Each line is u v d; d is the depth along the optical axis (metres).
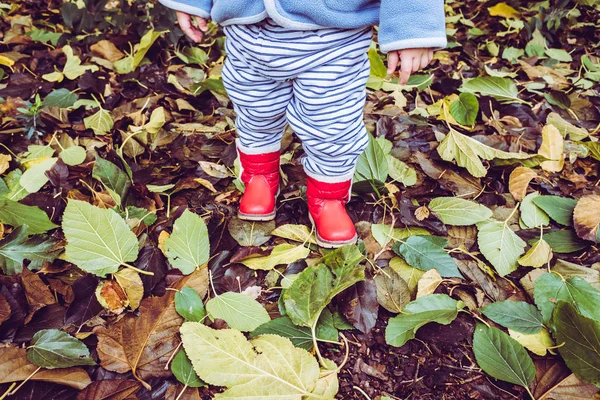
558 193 1.50
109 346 1.02
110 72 2.03
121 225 1.20
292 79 1.11
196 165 1.56
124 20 2.25
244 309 1.09
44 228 1.26
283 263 1.23
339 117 1.08
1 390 0.95
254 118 1.21
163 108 1.72
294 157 1.62
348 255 1.17
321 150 1.16
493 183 1.55
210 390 0.99
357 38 1.01
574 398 0.97
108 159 1.51
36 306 1.11
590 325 0.98
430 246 1.26
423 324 1.10
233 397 0.92
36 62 2.00
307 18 0.95
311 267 1.13
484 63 2.21
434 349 1.09
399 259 1.28
